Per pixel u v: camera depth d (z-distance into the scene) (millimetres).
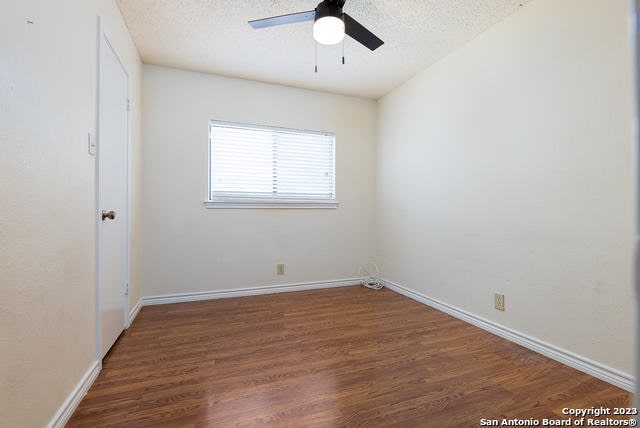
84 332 1438
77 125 1362
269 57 2627
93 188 1545
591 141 1603
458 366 1705
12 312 940
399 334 2137
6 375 914
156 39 2354
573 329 1689
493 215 2156
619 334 1508
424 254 2850
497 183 2125
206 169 2920
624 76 1483
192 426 1230
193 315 2486
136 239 2500
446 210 2588
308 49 2500
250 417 1285
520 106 1968
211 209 2941
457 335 2123
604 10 1552
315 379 1570
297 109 3273
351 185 3516
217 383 1528
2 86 887
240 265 3045
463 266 2414
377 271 3572
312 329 2219
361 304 2809
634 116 289
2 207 896
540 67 1847
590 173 1609
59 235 1209
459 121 2455
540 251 1852
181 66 2793
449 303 2555
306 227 3311
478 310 2277
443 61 2619
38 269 1072
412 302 2873
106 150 1742
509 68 2041
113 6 1865
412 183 3020
